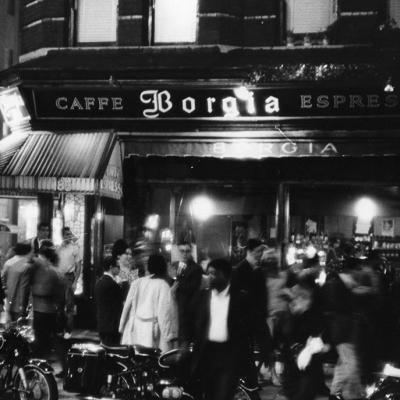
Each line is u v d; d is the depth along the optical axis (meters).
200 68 13.09
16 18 31.05
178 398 7.00
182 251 10.16
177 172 14.62
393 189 14.27
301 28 13.87
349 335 7.82
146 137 14.02
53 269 10.08
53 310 10.05
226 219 14.88
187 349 7.32
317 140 13.51
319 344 7.82
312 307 8.67
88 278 14.66
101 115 14.03
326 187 14.48
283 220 14.27
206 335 6.93
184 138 13.90
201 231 14.91
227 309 6.91
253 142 13.70
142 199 14.78
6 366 8.63
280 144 13.62
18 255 10.20
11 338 8.55
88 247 14.80
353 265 8.93
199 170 14.57
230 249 14.82
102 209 14.91
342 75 12.90
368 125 13.30
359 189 14.39
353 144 13.41
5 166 13.61
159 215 14.91
